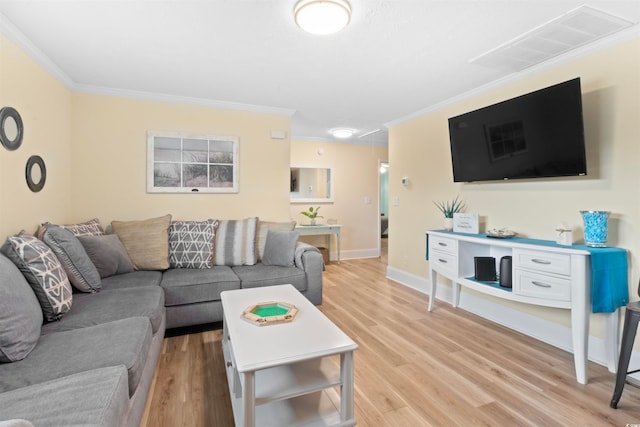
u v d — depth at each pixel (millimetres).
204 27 1990
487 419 1583
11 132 2029
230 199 3658
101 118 3133
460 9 1788
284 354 1326
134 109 3252
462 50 2275
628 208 2023
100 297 1978
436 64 2512
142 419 1568
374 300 3514
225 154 3615
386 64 2518
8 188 2010
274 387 1411
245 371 1227
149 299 2010
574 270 1940
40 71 2406
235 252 3166
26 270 1577
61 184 2811
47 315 1605
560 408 1669
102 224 3158
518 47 2225
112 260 2508
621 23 1901
